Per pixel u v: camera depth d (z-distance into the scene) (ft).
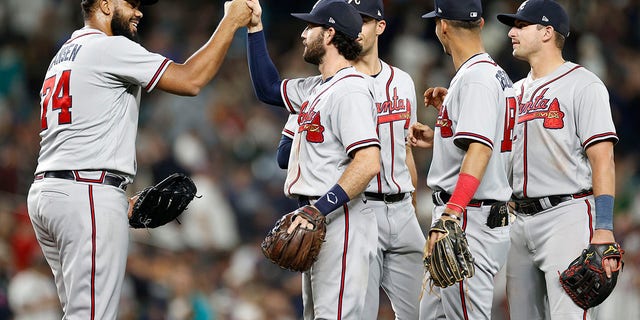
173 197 59.31
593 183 59.11
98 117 54.03
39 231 55.98
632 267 115.24
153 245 122.11
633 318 112.16
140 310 115.44
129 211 59.11
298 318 124.77
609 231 57.98
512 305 63.21
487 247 57.88
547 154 60.54
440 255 53.72
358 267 55.01
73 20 171.83
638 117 162.81
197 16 175.01
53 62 56.24
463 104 56.08
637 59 172.04
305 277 58.85
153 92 156.56
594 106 59.36
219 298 120.98
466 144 56.13
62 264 54.54
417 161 143.64
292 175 56.29
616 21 174.29
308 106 56.24
